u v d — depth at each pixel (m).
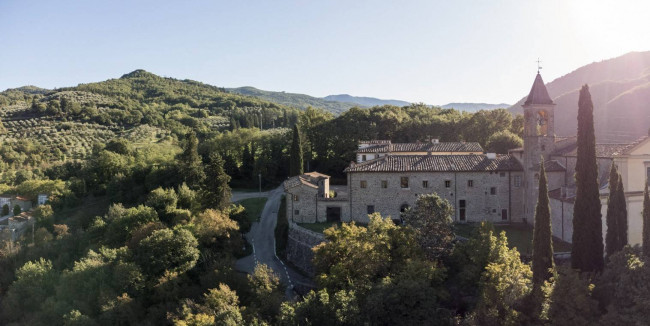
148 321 47.62
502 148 96.38
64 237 75.19
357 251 43.59
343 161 104.88
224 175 75.56
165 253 56.41
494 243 42.06
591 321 32.53
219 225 63.12
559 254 47.72
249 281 48.19
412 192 65.81
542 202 40.12
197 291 51.47
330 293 41.47
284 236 66.44
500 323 35.47
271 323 40.28
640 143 51.34
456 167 65.62
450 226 48.00
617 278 34.25
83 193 105.75
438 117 121.25
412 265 39.53
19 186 111.75
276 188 109.75
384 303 37.12
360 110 123.56
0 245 75.12
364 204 66.69
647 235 36.91
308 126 122.69
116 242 70.06
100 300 50.69
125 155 119.44
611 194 41.84
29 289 57.19
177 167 94.06
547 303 34.53
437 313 37.62
